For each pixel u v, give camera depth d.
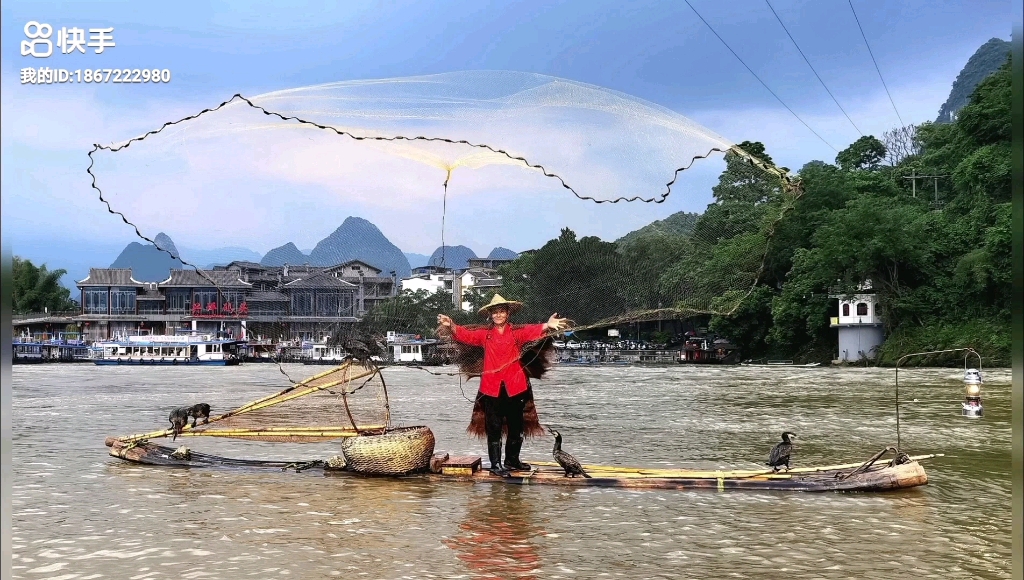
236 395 35.88
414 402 31.09
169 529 9.34
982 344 51.31
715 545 8.76
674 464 14.77
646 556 8.35
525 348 11.46
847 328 60.47
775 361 69.06
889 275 58.38
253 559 8.19
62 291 100.88
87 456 14.98
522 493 11.22
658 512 10.18
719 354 72.12
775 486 11.42
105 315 83.75
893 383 39.41
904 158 86.00
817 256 56.81
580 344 75.88
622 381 46.41
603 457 15.69
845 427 20.84
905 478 11.34
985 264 51.03
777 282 66.81
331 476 12.43
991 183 55.59
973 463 14.30
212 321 79.25
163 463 13.42
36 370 68.88
